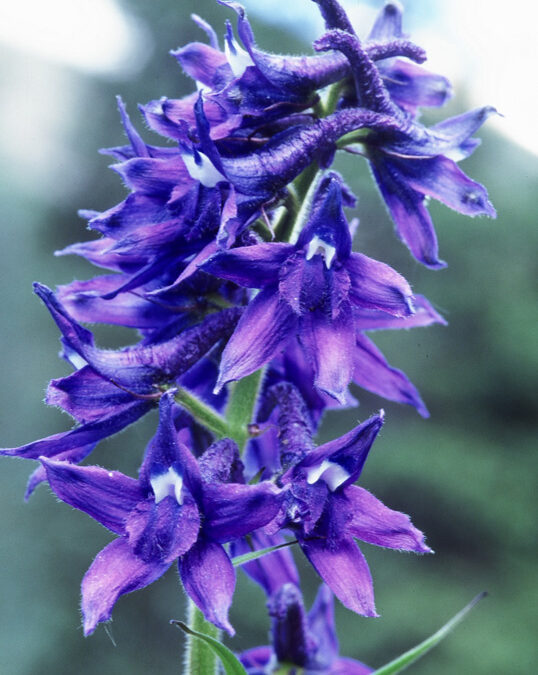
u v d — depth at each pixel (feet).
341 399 0.93
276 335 0.95
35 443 0.96
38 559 3.60
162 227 0.97
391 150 1.00
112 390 0.97
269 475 1.03
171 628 3.54
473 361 4.05
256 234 0.99
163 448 0.93
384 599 3.53
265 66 0.97
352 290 0.95
